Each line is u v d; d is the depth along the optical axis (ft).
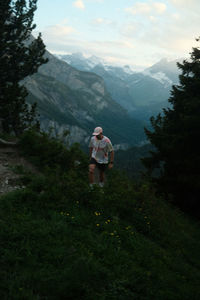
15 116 56.65
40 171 29.40
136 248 19.17
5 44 55.11
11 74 59.88
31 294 11.25
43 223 17.16
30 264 13.12
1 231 14.94
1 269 12.30
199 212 48.67
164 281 16.49
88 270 13.51
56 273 12.96
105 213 22.16
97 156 25.85
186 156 50.98
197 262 23.16
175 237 26.32
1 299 10.57
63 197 21.21
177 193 50.67
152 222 25.52
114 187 28.17
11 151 32.50
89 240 17.07
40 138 34.60
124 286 14.03
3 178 24.76
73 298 11.79
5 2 54.65
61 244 15.49
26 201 19.69
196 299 16.11
